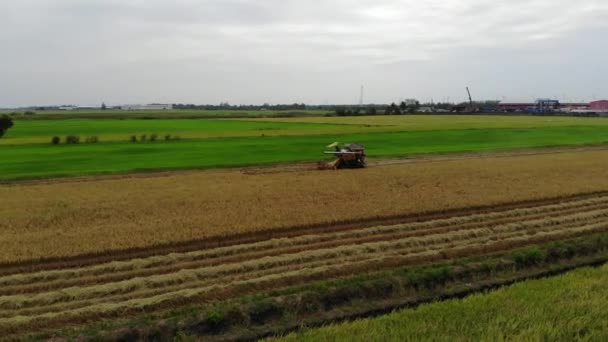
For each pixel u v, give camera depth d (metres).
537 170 32.97
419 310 10.08
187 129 81.25
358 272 13.00
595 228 17.23
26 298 11.09
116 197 23.52
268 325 9.97
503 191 24.23
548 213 19.94
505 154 46.22
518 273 13.02
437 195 23.27
